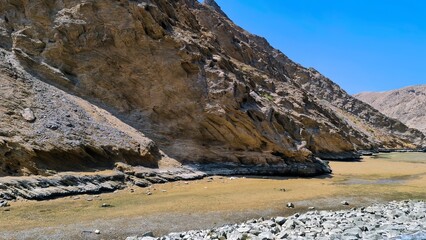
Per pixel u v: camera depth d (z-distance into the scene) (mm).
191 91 37094
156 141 34312
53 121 26219
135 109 35594
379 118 145125
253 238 13109
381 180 34062
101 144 27234
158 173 29172
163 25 40219
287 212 19609
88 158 25719
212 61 40719
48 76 32688
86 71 34719
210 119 36781
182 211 19094
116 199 21641
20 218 16500
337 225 15062
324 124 64688
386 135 121000
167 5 45094
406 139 132500
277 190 26797
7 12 35094
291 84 91562
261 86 66312
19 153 22031
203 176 32438
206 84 37781
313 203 22141
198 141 36625
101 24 36281
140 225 16188
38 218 16656
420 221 15977
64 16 35594
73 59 34688
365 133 106750
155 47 37219
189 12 54281
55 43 34188
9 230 14695
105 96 34594
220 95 37000
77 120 28203
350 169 45156
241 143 37719
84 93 33781
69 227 15461
